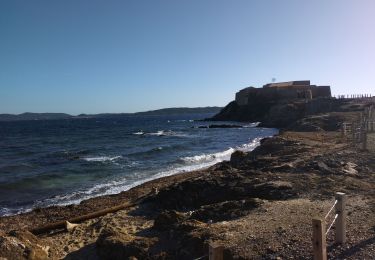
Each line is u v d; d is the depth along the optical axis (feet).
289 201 40.91
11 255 31.53
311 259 25.94
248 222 34.86
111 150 144.77
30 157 127.03
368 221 31.40
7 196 69.46
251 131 240.94
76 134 258.78
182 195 50.65
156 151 133.39
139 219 46.47
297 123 167.22
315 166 55.16
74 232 44.14
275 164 61.67
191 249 30.58
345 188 43.27
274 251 27.91
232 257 28.04
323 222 23.11
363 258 25.04
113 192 70.33
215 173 58.54
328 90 383.24
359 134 82.69
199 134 226.17
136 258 30.53
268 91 392.27
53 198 67.15
